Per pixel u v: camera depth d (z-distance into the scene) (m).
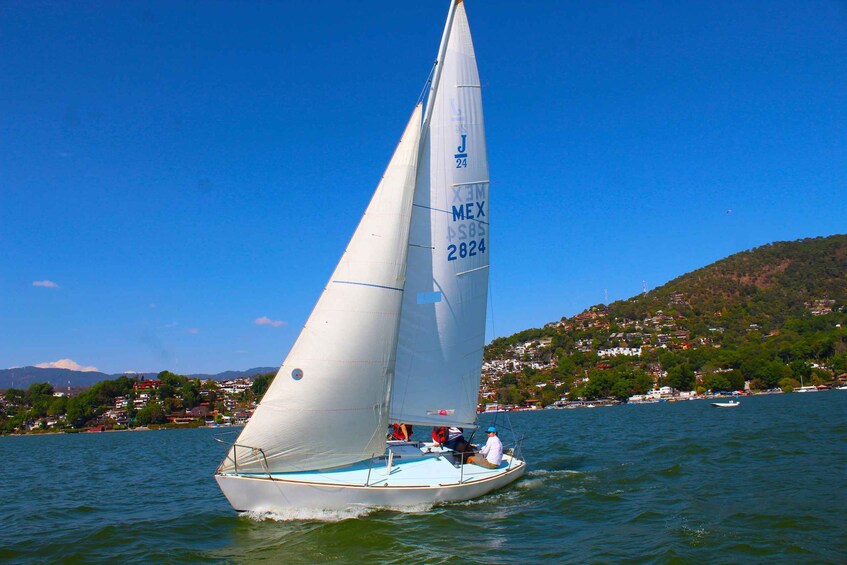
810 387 104.19
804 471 17.11
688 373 114.19
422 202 14.59
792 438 25.11
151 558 10.92
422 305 14.59
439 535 11.64
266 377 120.19
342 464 13.21
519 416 75.19
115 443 57.81
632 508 13.80
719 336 156.38
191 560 10.73
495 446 15.26
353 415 13.05
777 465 18.39
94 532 13.12
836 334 120.38
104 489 20.98
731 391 110.50
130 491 20.14
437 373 14.84
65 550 11.78
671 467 18.89
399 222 13.47
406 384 14.39
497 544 11.18
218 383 141.00
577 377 131.25
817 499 13.70
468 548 10.93
